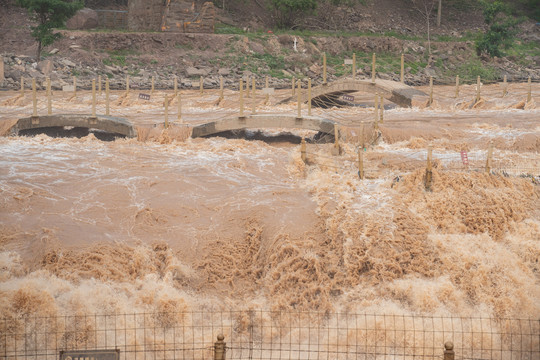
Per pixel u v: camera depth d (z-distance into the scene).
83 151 28.72
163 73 60.19
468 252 20.88
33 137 30.77
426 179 23.48
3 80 52.00
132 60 61.19
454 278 20.30
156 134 30.77
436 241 21.19
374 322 18.69
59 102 41.53
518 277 20.16
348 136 29.80
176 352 17.94
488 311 19.44
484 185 23.58
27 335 17.91
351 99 36.66
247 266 21.25
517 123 33.31
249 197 23.86
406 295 19.61
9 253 20.31
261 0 77.25
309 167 26.59
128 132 30.72
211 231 22.06
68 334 18.06
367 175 25.09
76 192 24.09
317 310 19.69
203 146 29.81
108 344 17.91
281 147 30.25
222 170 26.69
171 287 20.00
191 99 42.84
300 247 21.11
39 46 57.38
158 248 21.31
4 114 35.81
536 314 19.30
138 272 20.42
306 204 23.19
